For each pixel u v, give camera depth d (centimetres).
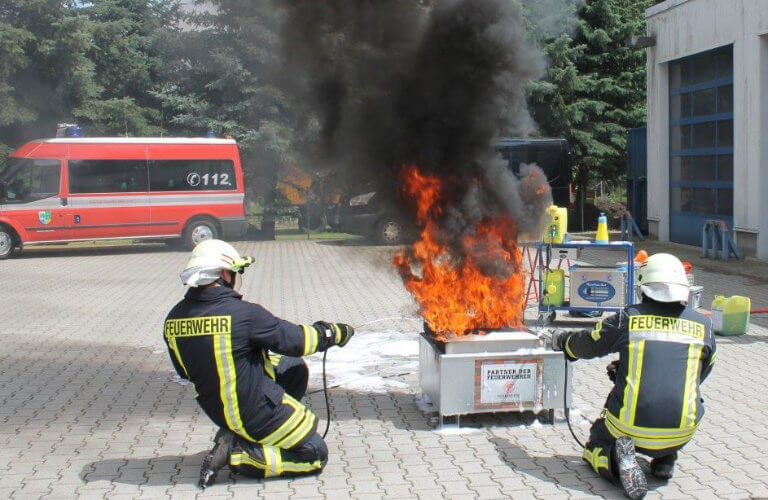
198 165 1920
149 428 562
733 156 1578
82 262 1703
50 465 487
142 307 1097
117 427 565
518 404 541
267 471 454
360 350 793
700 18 1656
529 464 483
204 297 442
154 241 2238
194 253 448
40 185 1781
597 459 451
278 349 446
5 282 1373
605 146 2512
